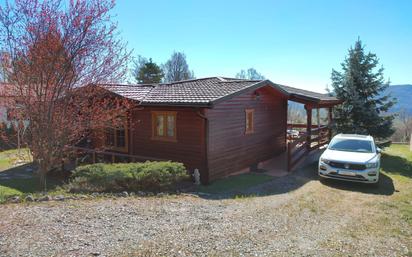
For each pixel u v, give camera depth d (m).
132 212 6.54
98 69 9.60
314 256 4.89
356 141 11.96
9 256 4.19
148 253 4.54
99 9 8.98
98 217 6.05
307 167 14.25
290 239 5.56
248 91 11.75
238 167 12.65
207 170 10.70
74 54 8.84
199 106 10.16
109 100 11.19
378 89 17.69
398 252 5.26
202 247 4.89
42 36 8.47
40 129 8.98
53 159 9.56
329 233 6.04
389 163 15.18
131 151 12.88
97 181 8.46
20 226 5.31
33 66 8.55
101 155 13.75
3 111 9.88
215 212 6.97
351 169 10.46
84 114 9.99
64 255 4.29
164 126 11.92
